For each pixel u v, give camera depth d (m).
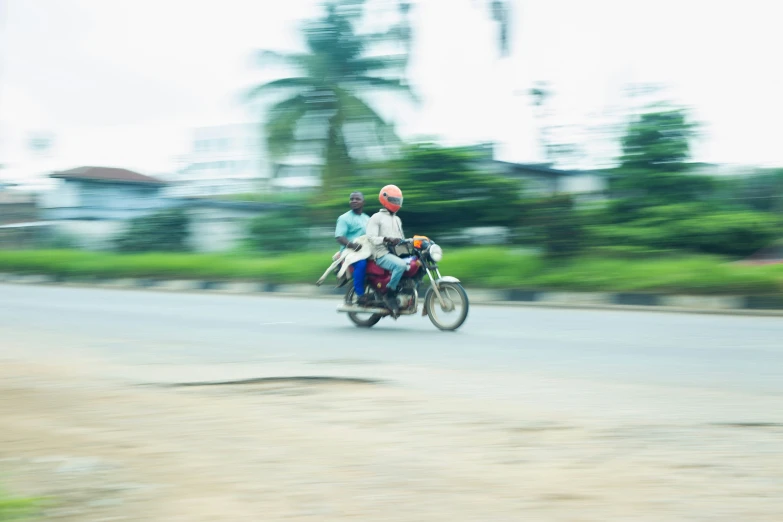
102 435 4.07
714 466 3.46
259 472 3.41
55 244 36.62
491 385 5.57
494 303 14.98
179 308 13.36
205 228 31.56
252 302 15.08
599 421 4.37
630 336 8.87
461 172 19.94
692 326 10.10
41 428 4.23
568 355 7.21
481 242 20.16
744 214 17.47
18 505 2.86
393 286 9.54
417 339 8.55
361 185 21.84
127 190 45.16
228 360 6.88
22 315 11.84
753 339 8.54
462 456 3.65
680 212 17.83
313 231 25.00
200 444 3.88
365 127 28.12
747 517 2.83
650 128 19.12
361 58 28.05
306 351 7.52
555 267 16.95
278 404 4.87
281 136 28.28
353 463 3.54
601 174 19.77
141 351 7.54
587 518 2.82
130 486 3.21
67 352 7.50
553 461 3.56
